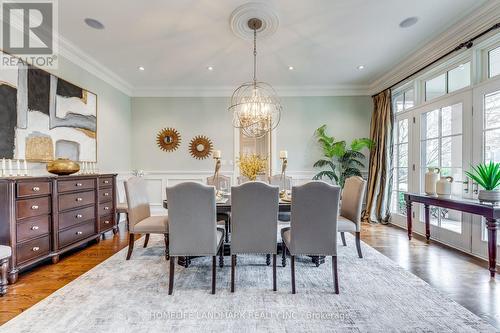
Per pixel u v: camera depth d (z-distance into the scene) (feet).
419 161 12.62
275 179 12.96
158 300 6.46
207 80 15.89
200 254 6.93
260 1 8.25
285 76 15.19
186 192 6.79
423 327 5.35
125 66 13.55
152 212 17.37
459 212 10.21
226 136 17.39
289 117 17.33
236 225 7.04
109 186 12.09
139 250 10.36
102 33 10.14
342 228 9.34
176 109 17.43
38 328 5.32
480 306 6.11
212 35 10.33
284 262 8.69
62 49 10.92
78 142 12.00
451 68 10.86
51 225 8.68
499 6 8.05
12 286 7.19
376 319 5.65
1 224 7.19
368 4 8.43
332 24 9.57
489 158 8.85
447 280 7.50
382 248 10.49
